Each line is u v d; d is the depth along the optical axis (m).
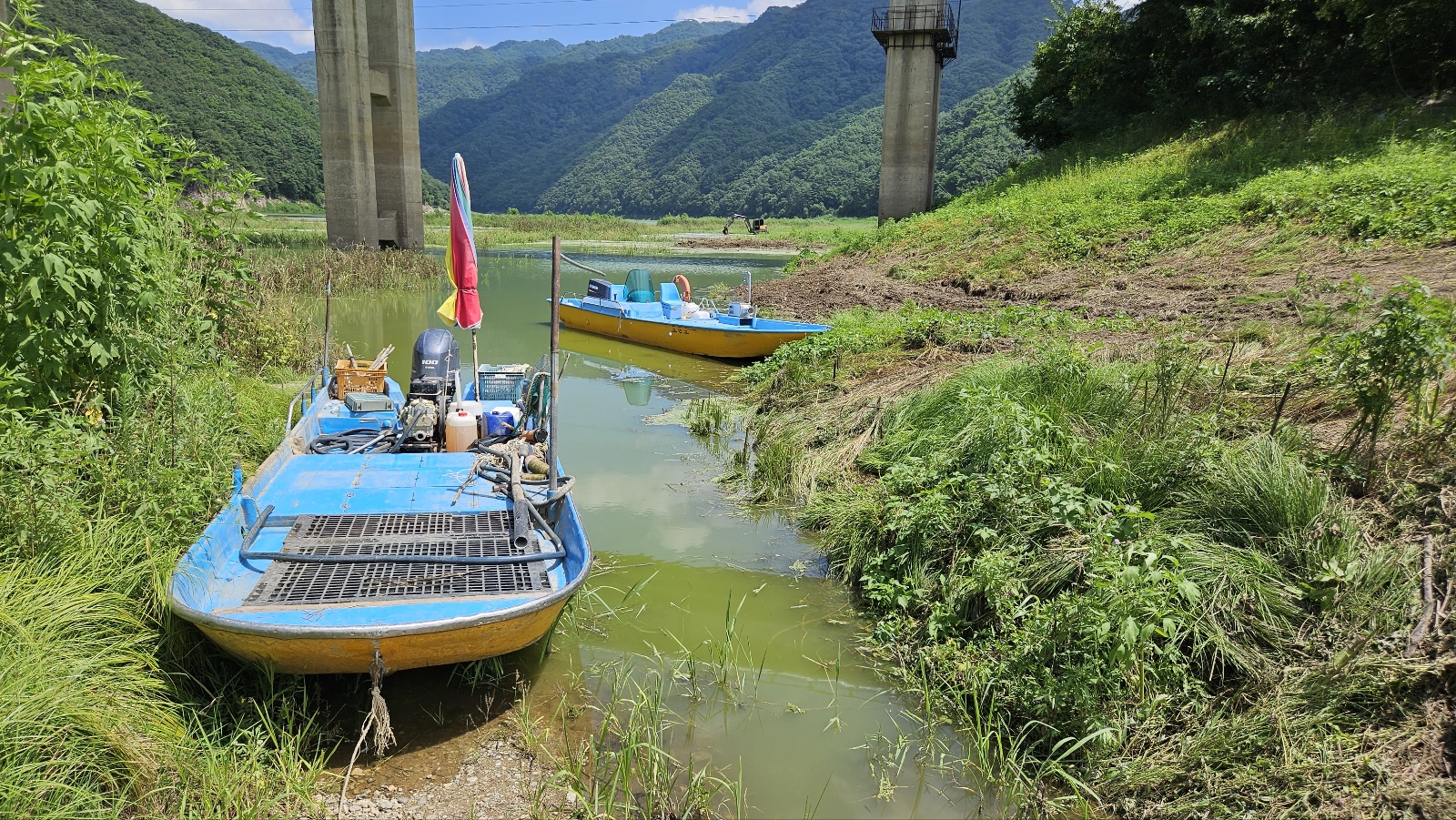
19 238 5.06
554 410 5.48
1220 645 4.37
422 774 4.15
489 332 17.11
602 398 12.01
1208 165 18.64
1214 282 12.23
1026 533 5.57
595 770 4.15
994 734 4.55
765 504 7.89
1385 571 4.46
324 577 4.68
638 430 10.38
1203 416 6.44
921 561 5.98
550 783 4.08
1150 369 7.41
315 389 9.01
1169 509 5.46
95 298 5.30
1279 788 3.72
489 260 35.47
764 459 8.59
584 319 17.08
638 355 15.12
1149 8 26.77
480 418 7.06
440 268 25.88
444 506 5.63
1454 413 5.32
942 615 5.37
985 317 12.03
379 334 16.06
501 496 5.84
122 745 3.62
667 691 4.96
